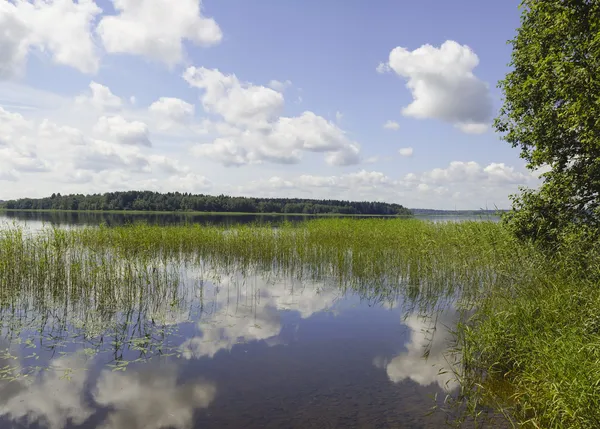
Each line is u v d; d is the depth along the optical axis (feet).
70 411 14.28
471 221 43.80
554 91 26.99
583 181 28.12
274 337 22.58
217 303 29.73
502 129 34.73
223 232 54.60
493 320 20.13
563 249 26.32
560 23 25.62
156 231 52.11
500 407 14.43
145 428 13.11
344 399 15.28
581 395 12.40
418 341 22.03
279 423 13.51
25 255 32.37
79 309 27.17
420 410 14.48
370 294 32.96
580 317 17.97
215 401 15.10
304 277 39.42
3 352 19.88
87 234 49.55
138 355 19.71
